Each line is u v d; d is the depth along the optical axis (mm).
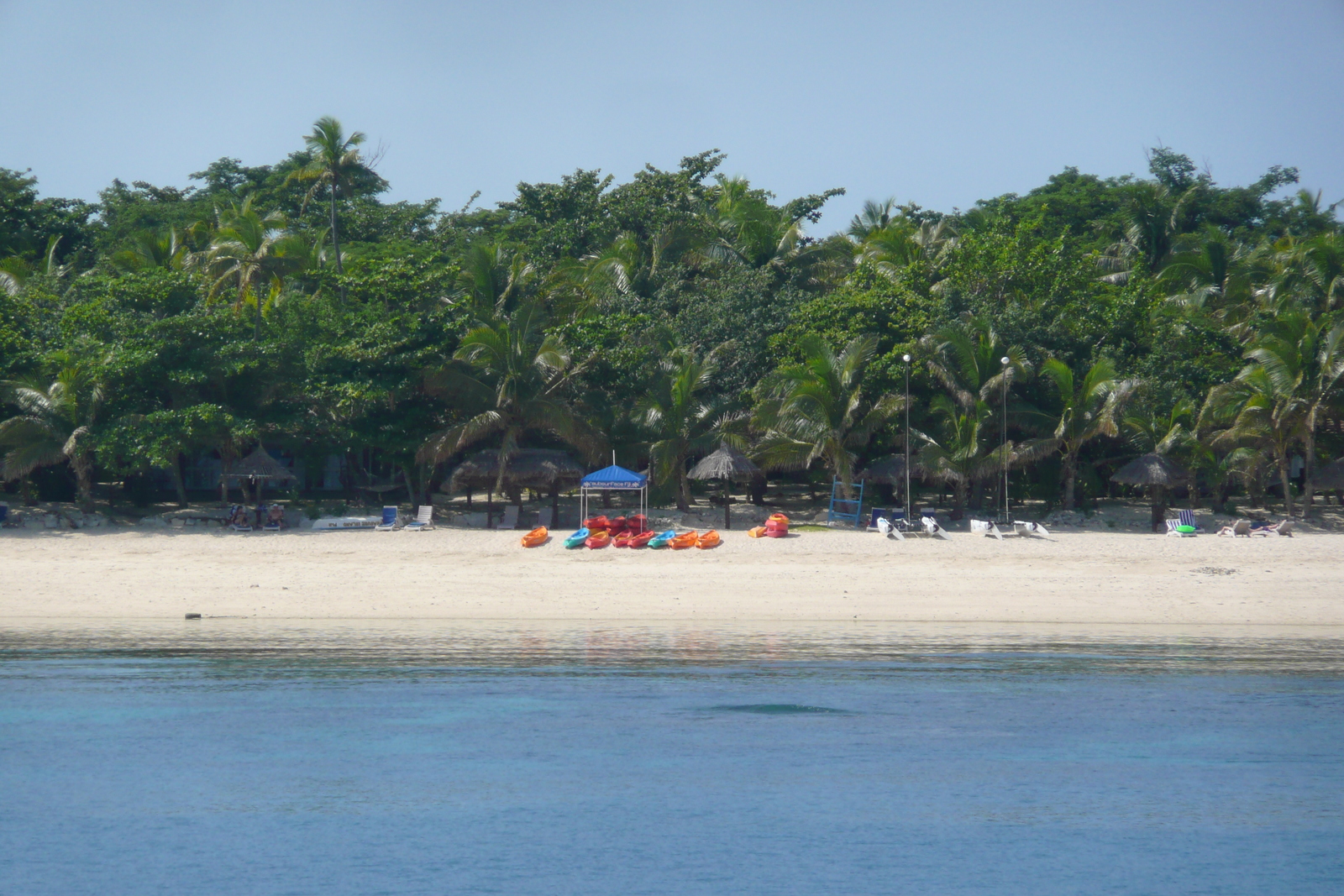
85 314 121500
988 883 42000
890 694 63688
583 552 106062
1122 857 44281
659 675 67000
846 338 131125
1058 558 102875
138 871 42719
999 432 129000
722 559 103000
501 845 45062
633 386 130625
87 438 115062
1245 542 110188
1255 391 127938
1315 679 66062
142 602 86750
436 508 131125
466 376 123812
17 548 106438
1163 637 76875
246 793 50094
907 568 99062
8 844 44906
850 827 47062
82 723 58344
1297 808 48625
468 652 71875
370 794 50062
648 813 48188
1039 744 55875
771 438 124125
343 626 79812
